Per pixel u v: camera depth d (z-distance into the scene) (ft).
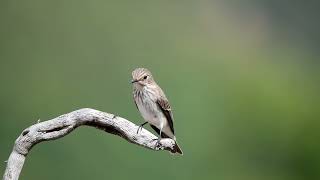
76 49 68.69
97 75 65.92
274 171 59.06
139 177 52.08
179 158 54.75
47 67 66.90
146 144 27.32
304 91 64.59
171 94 62.54
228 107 61.67
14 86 64.69
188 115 60.18
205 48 76.28
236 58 74.95
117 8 71.20
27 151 25.93
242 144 60.03
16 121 59.93
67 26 69.87
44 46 68.64
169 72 67.56
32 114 61.26
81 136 52.85
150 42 71.26
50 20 69.97
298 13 95.20
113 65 67.72
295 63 85.97
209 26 83.46
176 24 75.77
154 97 33.12
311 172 57.98
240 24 90.68
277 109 61.52
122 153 52.34
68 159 52.65
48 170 52.70
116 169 52.21
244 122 60.95
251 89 63.41
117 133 26.86
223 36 84.38
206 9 84.38
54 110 61.93
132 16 71.97
